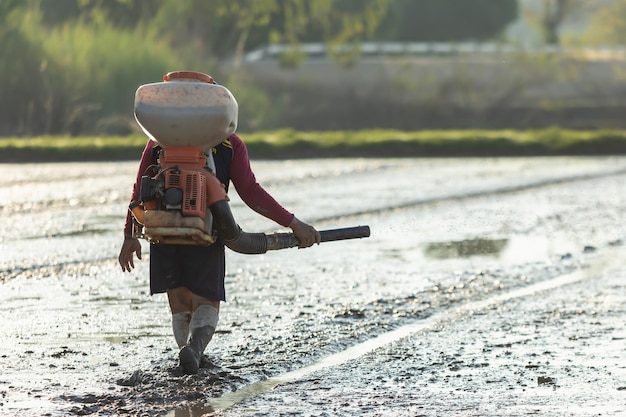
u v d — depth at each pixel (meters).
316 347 17.27
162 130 14.00
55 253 27.55
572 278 24.64
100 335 18.06
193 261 15.02
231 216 14.37
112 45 90.62
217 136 14.19
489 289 23.09
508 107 113.69
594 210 38.28
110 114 88.25
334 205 38.69
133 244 15.26
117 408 13.38
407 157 67.00
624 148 70.81
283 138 69.56
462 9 186.12
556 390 14.55
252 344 17.42
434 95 113.25
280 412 13.28
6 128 84.94
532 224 34.44
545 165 59.88
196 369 14.95
